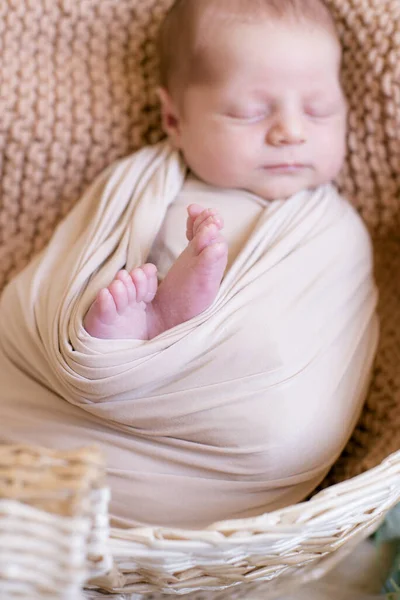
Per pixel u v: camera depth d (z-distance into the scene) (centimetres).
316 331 83
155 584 67
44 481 48
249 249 85
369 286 94
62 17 103
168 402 76
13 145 102
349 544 77
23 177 104
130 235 87
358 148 101
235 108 91
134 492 77
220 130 92
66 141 103
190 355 76
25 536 46
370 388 96
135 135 105
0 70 102
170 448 78
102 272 83
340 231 91
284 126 90
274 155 91
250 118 92
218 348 77
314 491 92
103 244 87
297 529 62
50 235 105
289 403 78
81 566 47
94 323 74
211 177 94
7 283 104
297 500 81
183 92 95
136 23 105
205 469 78
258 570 68
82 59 104
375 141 100
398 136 98
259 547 63
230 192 95
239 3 92
